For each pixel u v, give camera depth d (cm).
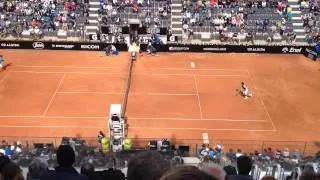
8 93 4469
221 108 4281
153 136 3772
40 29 5653
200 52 5581
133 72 5009
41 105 4259
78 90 4562
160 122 4006
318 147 3653
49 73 4938
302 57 5556
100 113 4134
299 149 3597
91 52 5509
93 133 3800
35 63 5172
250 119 4106
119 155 2877
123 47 5509
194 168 347
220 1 6022
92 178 1146
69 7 5891
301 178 866
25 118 4025
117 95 4472
